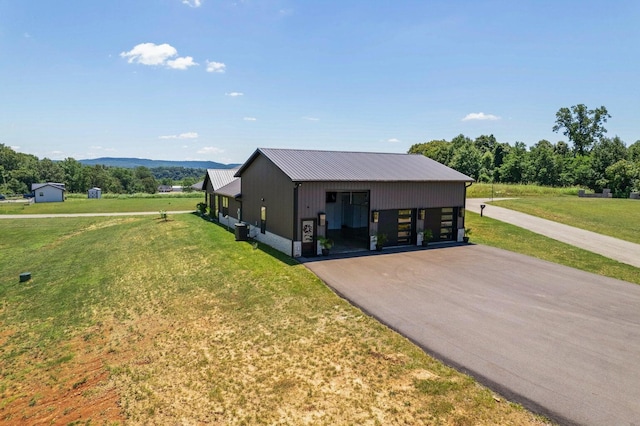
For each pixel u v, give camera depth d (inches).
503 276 511.2
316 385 258.1
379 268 547.2
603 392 239.1
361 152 845.8
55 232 1118.4
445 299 416.5
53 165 4475.9
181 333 373.1
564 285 473.7
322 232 636.1
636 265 612.4
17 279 642.8
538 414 218.7
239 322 379.6
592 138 2723.9
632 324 351.9
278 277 508.1
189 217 1226.0
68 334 418.3
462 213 773.3
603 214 1111.6
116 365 330.3
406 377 261.4
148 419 242.5
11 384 327.3
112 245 859.4
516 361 279.9
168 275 580.1
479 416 218.5
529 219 1033.5
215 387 267.9
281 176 655.8
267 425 222.2
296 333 340.5
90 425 245.1
